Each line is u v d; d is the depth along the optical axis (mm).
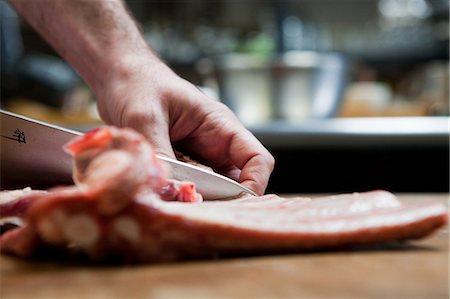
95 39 583
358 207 366
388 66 1622
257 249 329
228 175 534
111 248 315
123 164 299
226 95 1092
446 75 1335
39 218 309
